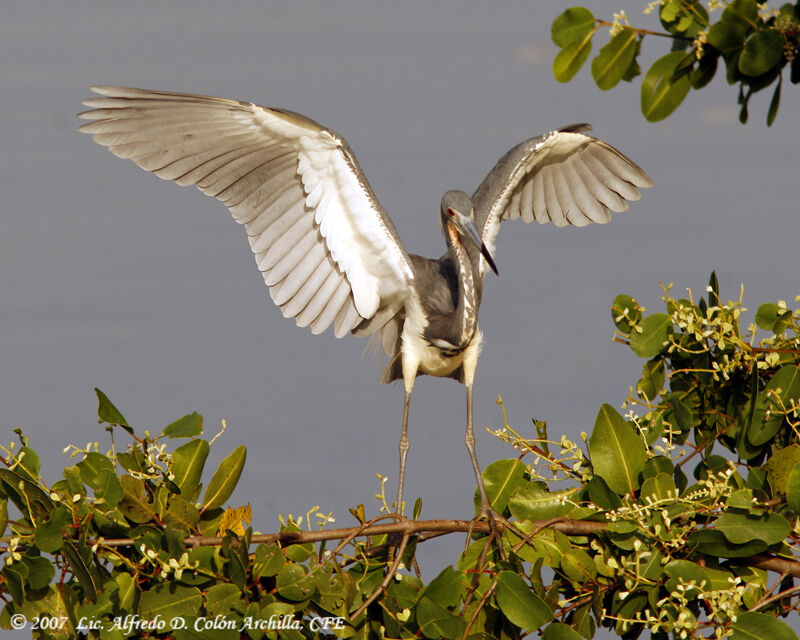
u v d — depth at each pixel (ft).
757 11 26.50
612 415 26.03
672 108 28.22
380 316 34.37
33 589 23.61
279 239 31.50
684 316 27.12
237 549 23.57
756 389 26.08
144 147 29.68
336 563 24.23
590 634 24.71
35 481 23.98
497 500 27.25
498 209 36.01
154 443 26.22
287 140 30.07
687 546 24.52
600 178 36.96
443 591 23.98
